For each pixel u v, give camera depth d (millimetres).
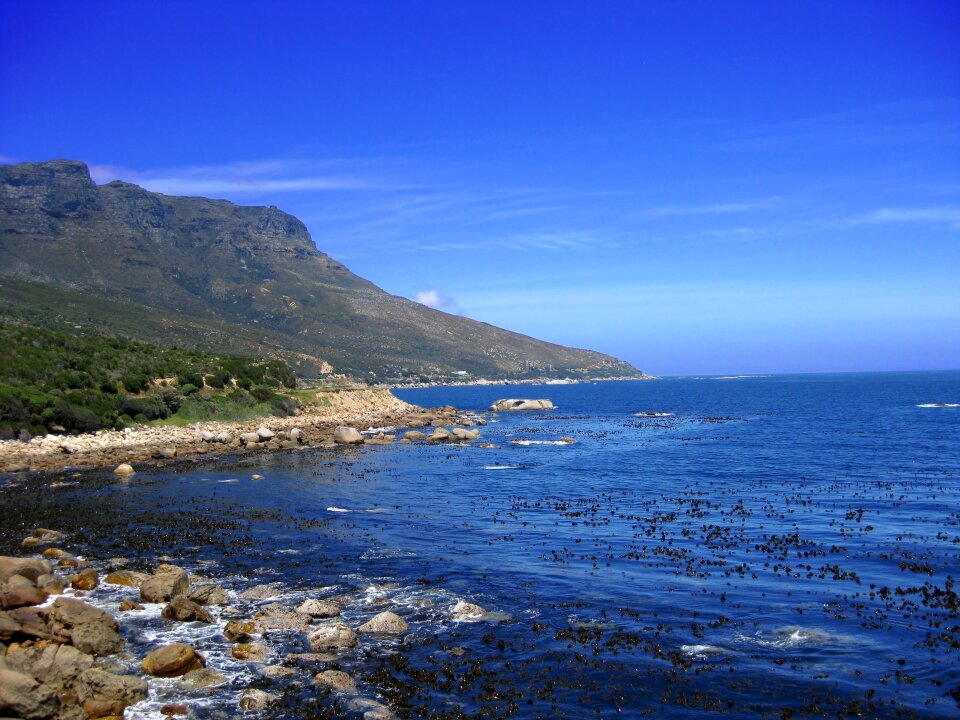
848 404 132500
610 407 141875
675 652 16594
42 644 15992
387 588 21484
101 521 31312
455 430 74250
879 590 21062
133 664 15867
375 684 15008
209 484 42500
